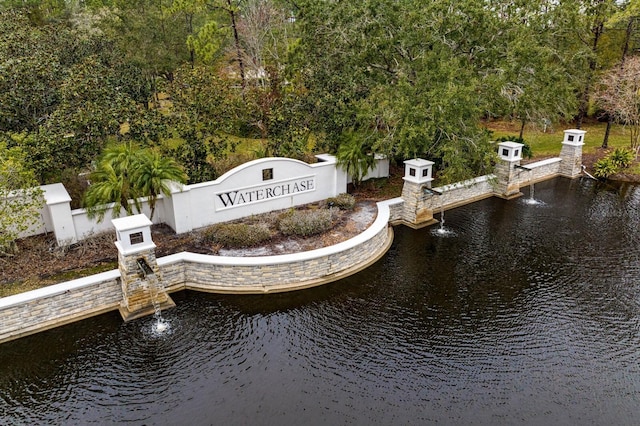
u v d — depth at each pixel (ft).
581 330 35.63
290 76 62.95
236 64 90.63
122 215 44.52
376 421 27.20
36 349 32.37
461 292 40.55
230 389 29.37
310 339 34.06
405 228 53.57
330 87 57.82
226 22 102.73
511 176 64.34
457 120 52.31
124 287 35.76
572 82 74.54
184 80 52.85
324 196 55.16
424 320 36.60
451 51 58.80
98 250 41.11
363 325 35.78
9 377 30.14
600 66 86.99
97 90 47.62
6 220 37.06
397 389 29.58
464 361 32.14
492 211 59.67
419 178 52.06
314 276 41.47
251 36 86.89
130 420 27.09
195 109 50.55
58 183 44.57
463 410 28.09
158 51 85.76
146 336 33.81
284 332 34.73
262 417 27.37
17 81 46.75
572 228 54.39
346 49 59.72
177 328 34.73
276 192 50.62
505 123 100.99
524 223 55.72
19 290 35.24
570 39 74.95
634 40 88.33
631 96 74.23
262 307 37.52
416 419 27.37
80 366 31.09
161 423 26.89
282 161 49.65
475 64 61.31
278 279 40.19
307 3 61.26
